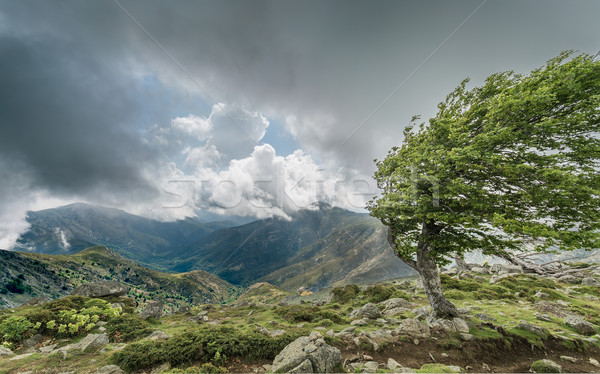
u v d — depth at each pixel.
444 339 12.70
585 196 10.64
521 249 12.52
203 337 11.90
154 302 23.02
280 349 11.25
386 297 26.69
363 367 10.06
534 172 11.62
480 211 12.91
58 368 10.41
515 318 17.12
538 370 10.79
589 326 14.85
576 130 11.46
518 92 12.17
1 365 10.65
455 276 39.84
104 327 16.02
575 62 11.53
